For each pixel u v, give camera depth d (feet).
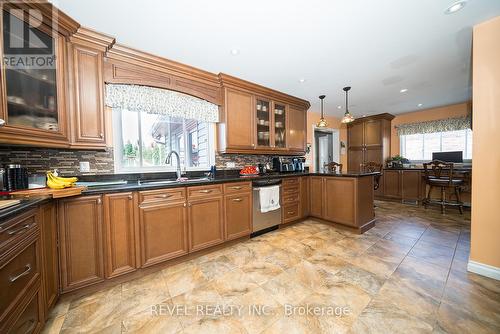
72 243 4.91
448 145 15.17
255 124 10.20
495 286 5.16
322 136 18.72
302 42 6.49
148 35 6.00
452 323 4.02
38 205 3.91
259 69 8.42
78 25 5.28
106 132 6.45
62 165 6.19
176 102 7.97
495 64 5.45
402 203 15.46
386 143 16.87
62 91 5.22
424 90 11.10
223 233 7.68
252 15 5.23
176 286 5.42
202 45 6.59
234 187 8.05
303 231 9.55
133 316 4.36
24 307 3.34
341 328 3.96
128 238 5.67
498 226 5.50
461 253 7.05
